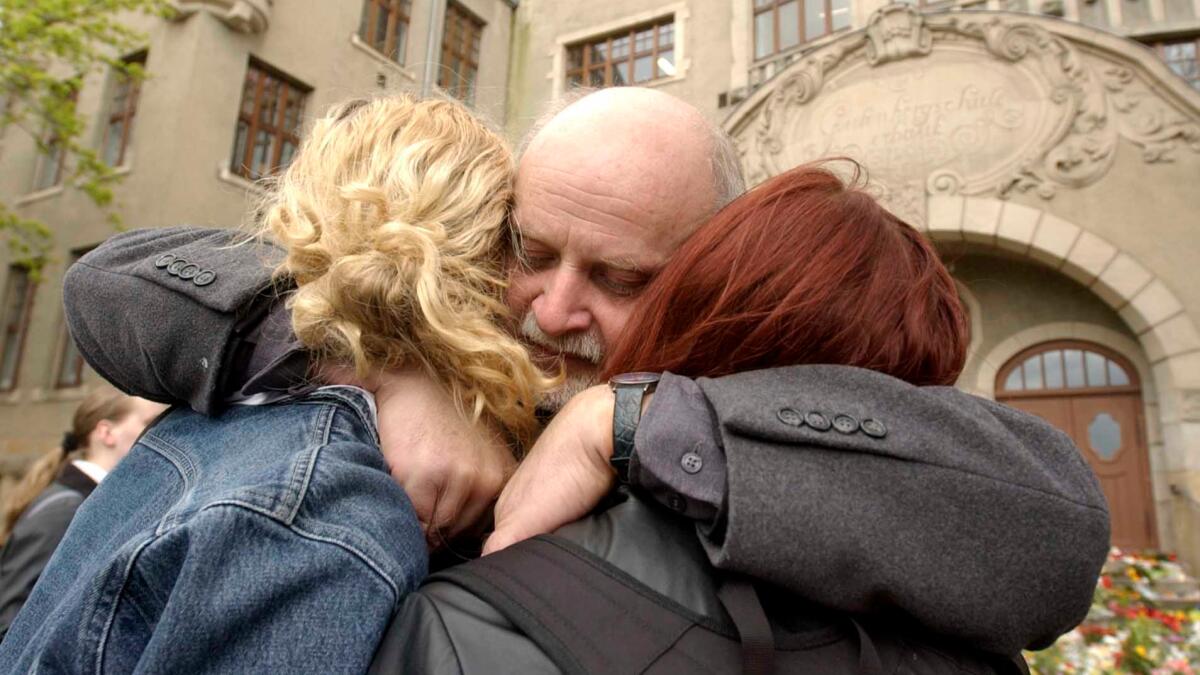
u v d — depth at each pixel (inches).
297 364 31.2
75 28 358.3
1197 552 276.7
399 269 30.3
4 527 120.3
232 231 38.5
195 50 366.0
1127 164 300.5
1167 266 290.0
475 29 497.0
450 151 36.8
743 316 29.0
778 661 22.7
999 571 23.3
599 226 35.7
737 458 23.8
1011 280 338.0
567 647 21.5
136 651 23.8
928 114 327.3
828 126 341.1
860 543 22.7
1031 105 314.2
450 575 24.9
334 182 33.9
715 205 38.1
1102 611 224.2
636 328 31.9
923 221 318.3
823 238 30.3
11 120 384.2
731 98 416.8
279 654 22.6
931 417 25.6
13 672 26.6
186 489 28.2
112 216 364.8
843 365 28.3
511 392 32.4
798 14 416.8
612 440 28.1
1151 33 335.9
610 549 25.0
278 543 24.0
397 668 22.6
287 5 403.5
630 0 474.3
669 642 22.1
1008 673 28.2
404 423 31.8
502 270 38.9
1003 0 358.6
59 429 390.0
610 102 38.0
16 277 441.7
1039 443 27.0
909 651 25.0
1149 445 306.3
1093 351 326.3
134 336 31.6
